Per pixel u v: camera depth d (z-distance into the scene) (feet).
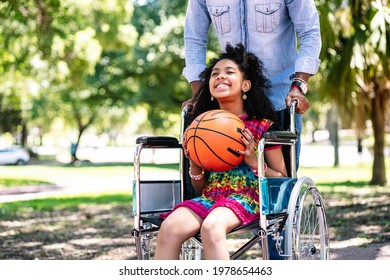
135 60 101.04
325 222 14.99
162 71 102.12
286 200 13.62
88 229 34.42
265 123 14.17
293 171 13.97
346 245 25.34
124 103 109.91
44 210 45.60
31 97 105.70
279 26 15.15
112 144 303.89
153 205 14.30
